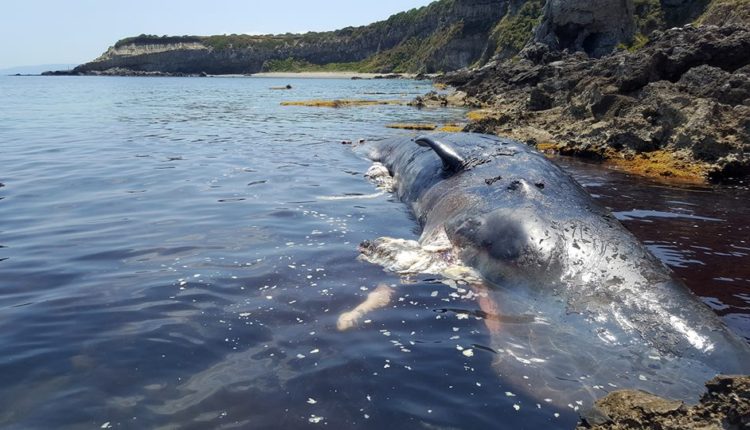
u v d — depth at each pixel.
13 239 7.19
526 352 4.46
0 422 3.55
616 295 4.90
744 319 5.16
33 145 15.24
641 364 4.15
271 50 139.25
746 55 17.42
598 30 64.50
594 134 14.80
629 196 9.96
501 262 5.84
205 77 123.06
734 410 3.08
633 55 19.61
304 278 5.94
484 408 3.79
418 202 8.64
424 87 63.06
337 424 3.59
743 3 46.31
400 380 4.09
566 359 4.32
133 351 4.44
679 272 6.36
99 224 7.86
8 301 5.35
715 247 7.22
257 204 8.96
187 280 5.86
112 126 20.48
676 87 15.52
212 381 4.04
